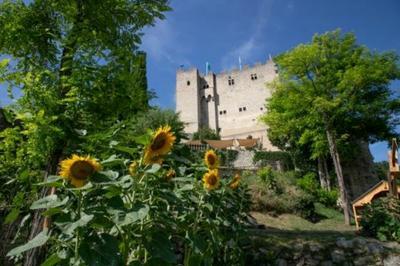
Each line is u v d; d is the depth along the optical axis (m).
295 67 15.90
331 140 15.27
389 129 19.91
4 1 3.91
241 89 54.03
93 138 2.85
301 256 6.16
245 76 54.84
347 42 16.36
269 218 10.94
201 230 3.36
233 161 25.55
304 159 24.12
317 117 15.98
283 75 16.30
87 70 3.66
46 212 1.81
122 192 2.02
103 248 1.68
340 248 6.29
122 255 2.06
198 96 53.78
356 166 23.81
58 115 3.22
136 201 2.06
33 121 3.04
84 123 3.60
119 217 1.82
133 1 4.45
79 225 1.61
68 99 3.33
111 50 4.25
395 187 8.22
